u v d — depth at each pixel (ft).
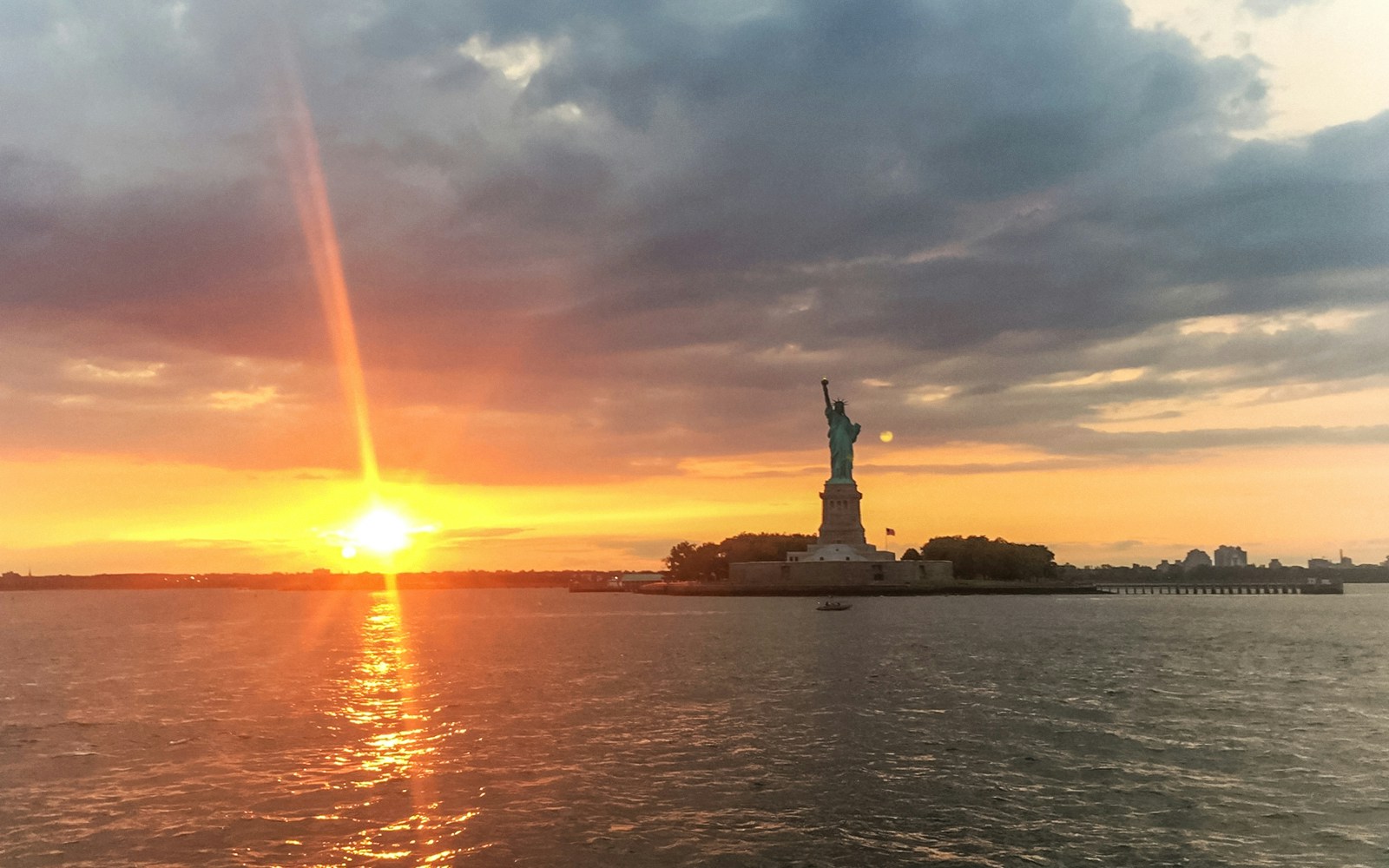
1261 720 222.69
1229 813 149.48
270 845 136.87
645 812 150.51
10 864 130.11
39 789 165.78
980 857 131.85
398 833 141.49
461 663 367.66
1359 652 394.52
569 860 131.13
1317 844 136.26
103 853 134.00
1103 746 194.08
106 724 228.02
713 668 333.01
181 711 247.50
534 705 250.37
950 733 208.03
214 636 568.82
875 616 642.63
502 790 162.91
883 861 130.31
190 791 163.94
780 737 204.03
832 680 295.69
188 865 129.59
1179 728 212.64
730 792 161.68
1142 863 129.39
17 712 249.14
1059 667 328.49
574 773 174.19
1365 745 195.72
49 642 526.57
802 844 136.98
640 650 413.18
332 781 169.58
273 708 250.16
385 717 234.17
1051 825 144.66
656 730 212.84
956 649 395.75
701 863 130.21
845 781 167.73
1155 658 363.15
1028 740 200.64
